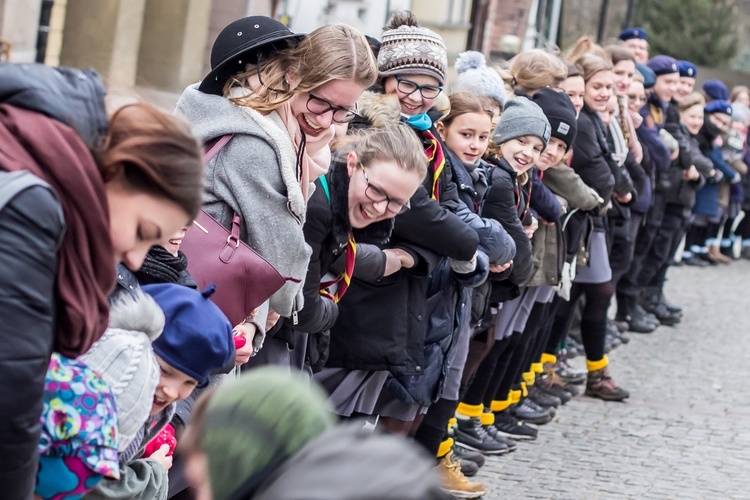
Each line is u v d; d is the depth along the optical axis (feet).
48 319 7.47
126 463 9.68
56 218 7.40
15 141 7.50
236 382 5.61
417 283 16.11
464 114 18.07
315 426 5.41
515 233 19.61
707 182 46.29
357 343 15.64
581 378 28.71
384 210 14.26
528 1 61.26
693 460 23.32
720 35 87.45
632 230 31.17
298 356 14.49
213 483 5.34
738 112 48.19
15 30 30.55
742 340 36.70
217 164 12.51
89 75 8.01
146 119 7.86
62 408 8.28
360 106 15.85
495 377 22.53
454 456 21.12
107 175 7.80
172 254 10.94
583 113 25.52
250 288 12.06
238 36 12.85
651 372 30.91
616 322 35.81
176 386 9.88
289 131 12.96
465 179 18.03
